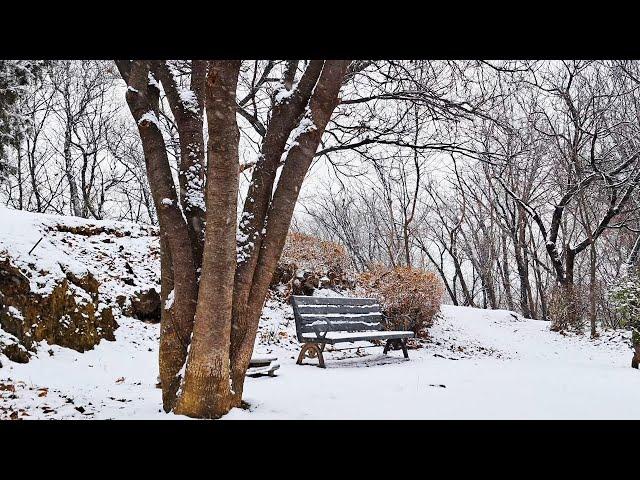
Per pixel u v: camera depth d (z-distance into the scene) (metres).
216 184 3.94
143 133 4.42
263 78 10.71
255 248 4.49
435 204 30.02
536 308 25.81
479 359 11.34
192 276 4.38
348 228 31.02
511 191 21.19
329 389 5.74
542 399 5.56
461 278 27.50
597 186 18.50
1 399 4.90
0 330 6.67
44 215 9.98
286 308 11.99
